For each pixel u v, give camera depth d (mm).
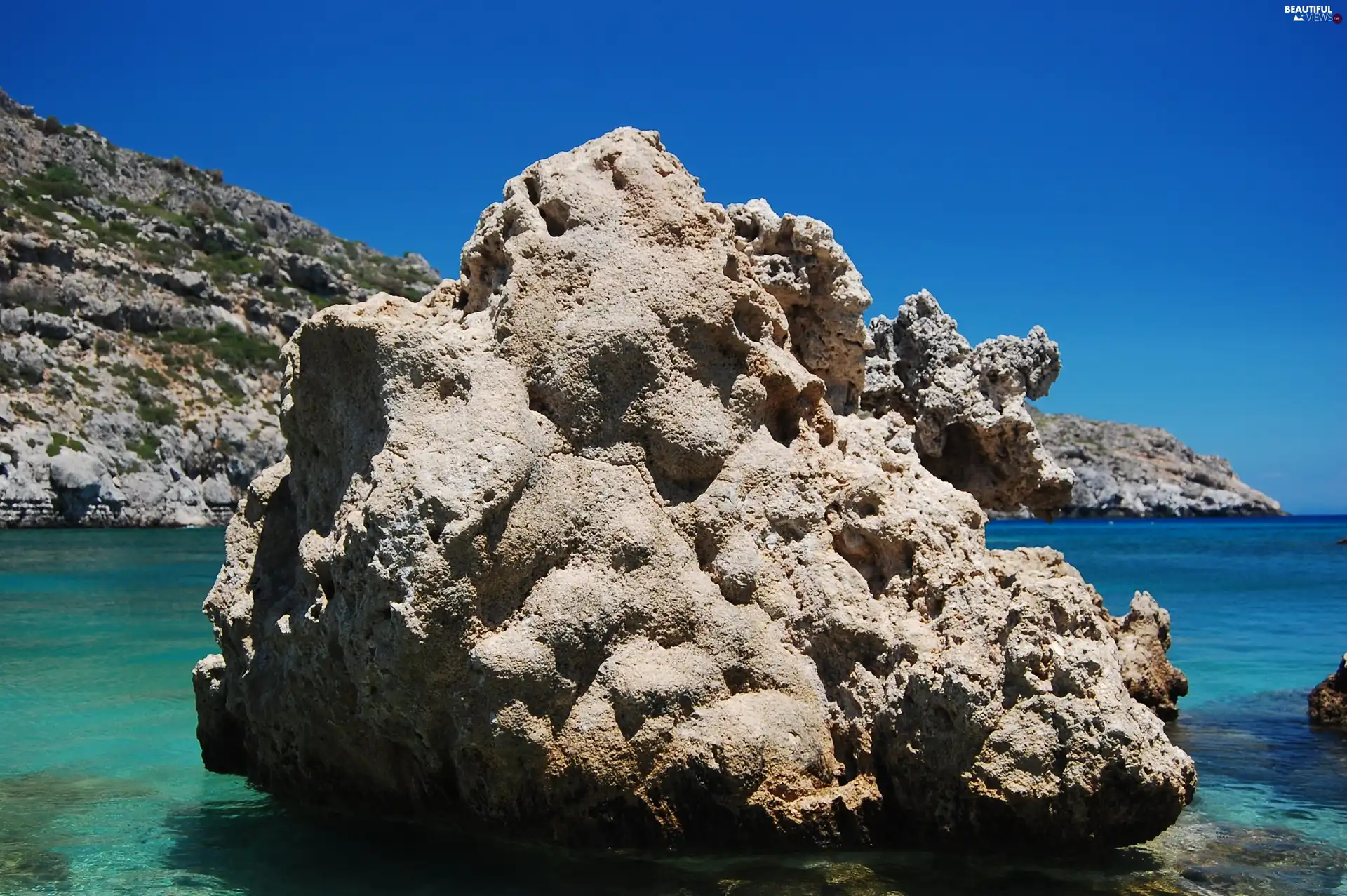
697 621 7957
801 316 10641
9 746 11211
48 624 20953
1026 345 12367
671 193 8828
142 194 126625
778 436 9133
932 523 8656
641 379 8367
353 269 132250
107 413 73312
